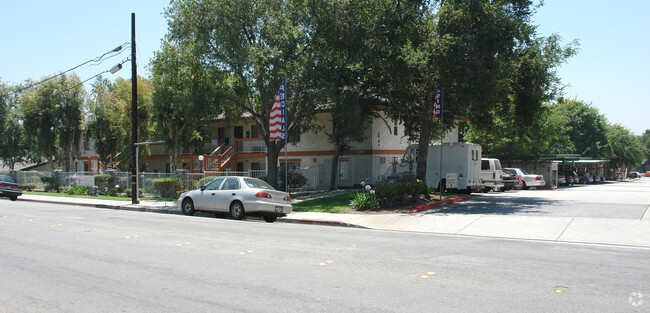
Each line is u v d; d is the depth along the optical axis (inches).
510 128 1411.2
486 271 295.0
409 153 1018.1
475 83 733.3
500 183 1039.6
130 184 1210.0
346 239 442.0
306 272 290.7
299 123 1088.8
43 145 1541.6
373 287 253.8
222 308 216.4
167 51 941.2
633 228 486.9
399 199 741.3
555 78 847.7
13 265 311.9
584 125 2439.7
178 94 946.7
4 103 1942.7
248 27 919.7
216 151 1545.3
